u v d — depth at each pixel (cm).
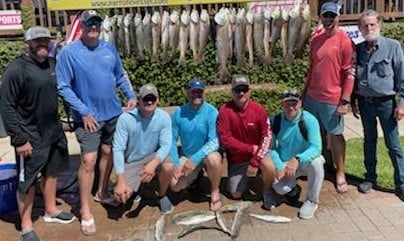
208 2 537
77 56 412
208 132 448
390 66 436
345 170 531
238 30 519
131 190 441
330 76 453
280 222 425
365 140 474
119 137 423
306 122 438
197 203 468
